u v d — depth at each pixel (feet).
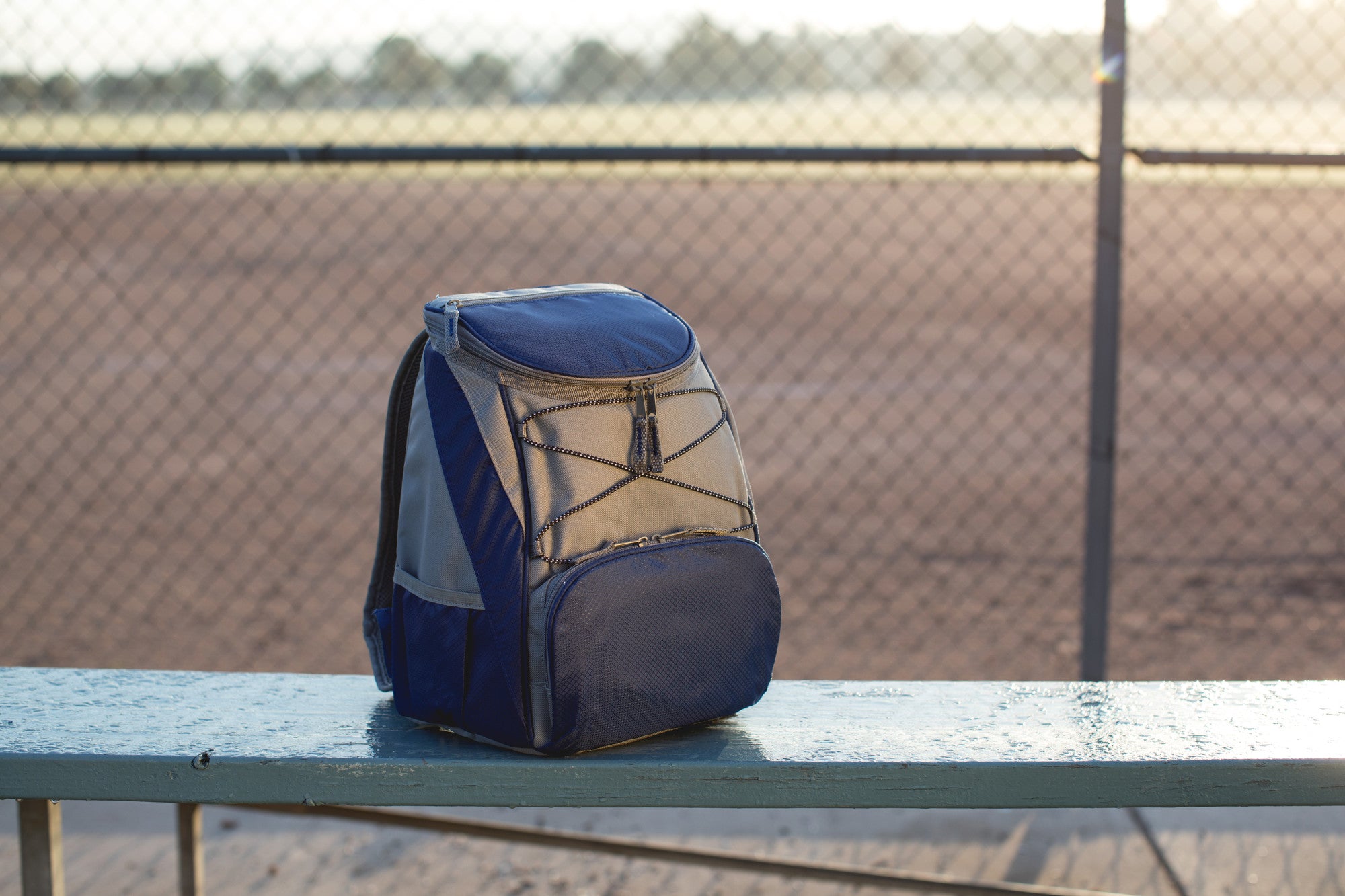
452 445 3.96
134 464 22.24
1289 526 18.67
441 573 4.02
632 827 8.70
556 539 3.87
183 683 4.91
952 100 40.11
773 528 18.69
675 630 4.00
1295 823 8.49
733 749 4.26
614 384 3.99
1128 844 8.30
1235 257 49.78
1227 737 4.48
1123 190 7.78
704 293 44.55
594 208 68.08
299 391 28.76
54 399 27.66
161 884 7.86
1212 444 24.23
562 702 3.83
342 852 8.31
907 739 4.40
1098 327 7.90
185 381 29.73
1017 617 14.60
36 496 20.11
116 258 51.80
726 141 30.83
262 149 7.85
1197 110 13.28
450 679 4.04
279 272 48.67
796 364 32.81
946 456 22.71
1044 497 20.29
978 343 35.55
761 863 6.76
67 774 4.16
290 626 14.38
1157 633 14.14
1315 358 33.17
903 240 56.49
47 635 14.02
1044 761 4.23
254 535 18.12
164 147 7.90
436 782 4.12
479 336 3.97
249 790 4.16
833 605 15.12
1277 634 14.10
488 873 8.07
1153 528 18.62
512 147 7.77
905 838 8.46
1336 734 4.53
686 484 4.11
